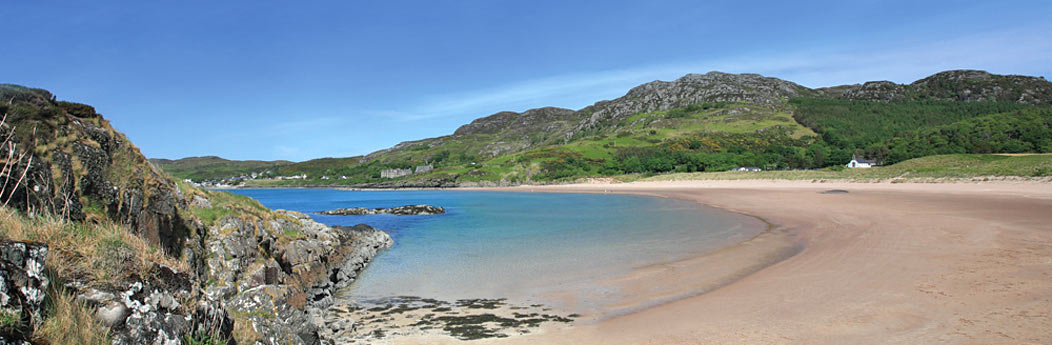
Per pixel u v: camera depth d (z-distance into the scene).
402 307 13.03
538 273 16.69
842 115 192.75
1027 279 11.20
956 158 78.62
